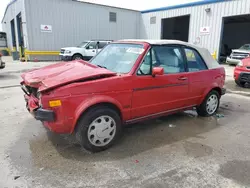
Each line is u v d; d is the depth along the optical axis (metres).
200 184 2.60
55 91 2.87
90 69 3.41
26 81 3.32
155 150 3.41
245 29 26.94
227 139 3.86
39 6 17.33
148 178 2.70
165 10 21.11
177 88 4.10
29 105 3.29
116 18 22.20
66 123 2.96
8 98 6.20
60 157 3.13
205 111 4.91
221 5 16.50
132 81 3.43
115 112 3.35
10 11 25.02
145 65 3.63
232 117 5.04
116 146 3.51
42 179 2.64
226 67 15.55
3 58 22.16
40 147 3.41
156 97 3.80
